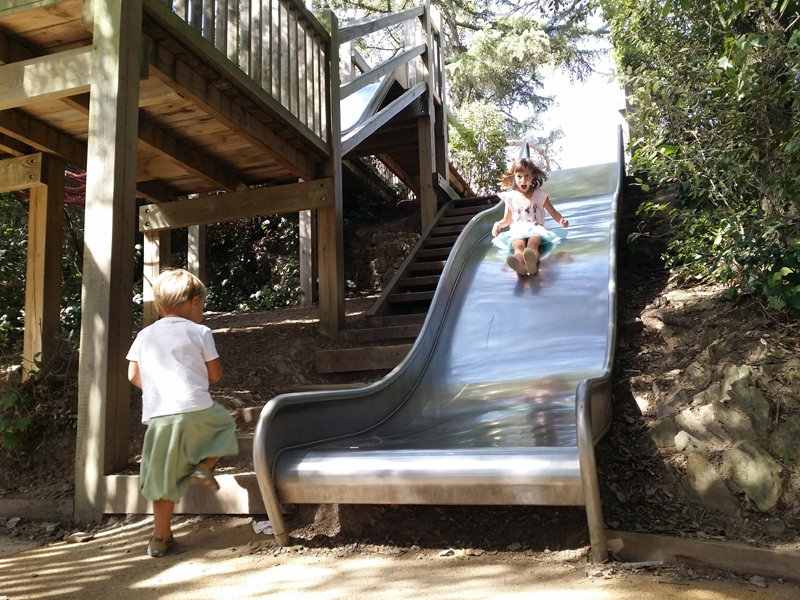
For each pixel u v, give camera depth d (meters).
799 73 3.70
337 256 6.43
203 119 5.61
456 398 4.25
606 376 3.28
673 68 4.75
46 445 4.17
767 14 4.21
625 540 2.47
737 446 2.96
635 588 2.11
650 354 4.29
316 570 2.47
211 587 2.35
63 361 5.25
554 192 9.07
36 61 3.95
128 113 3.75
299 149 6.28
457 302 5.68
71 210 9.59
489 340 4.98
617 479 3.04
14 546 3.07
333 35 6.72
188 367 2.86
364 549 2.71
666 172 4.71
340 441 3.37
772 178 3.88
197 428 2.79
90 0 3.81
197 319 3.13
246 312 9.98
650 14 5.05
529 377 4.32
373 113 8.77
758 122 3.97
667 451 3.20
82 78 3.82
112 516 3.37
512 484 2.42
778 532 2.57
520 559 2.49
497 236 6.55
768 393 3.22
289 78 5.80
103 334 3.50
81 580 2.50
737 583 2.16
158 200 7.47
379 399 3.91
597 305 5.11
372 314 6.89
